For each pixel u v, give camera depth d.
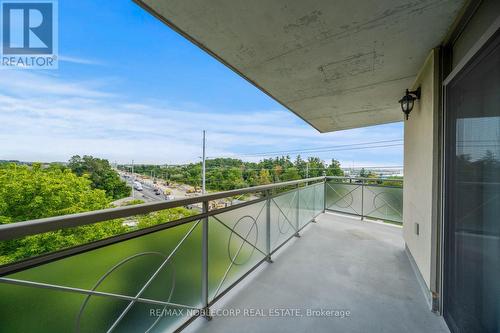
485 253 1.05
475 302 1.14
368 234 3.30
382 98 2.66
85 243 0.91
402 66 1.88
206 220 1.54
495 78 0.93
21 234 0.67
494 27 0.86
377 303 1.68
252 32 1.46
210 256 1.61
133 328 1.13
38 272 0.79
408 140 2.48
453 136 1.39
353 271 2.18
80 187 8.36
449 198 1.45
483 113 1.05
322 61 1.82
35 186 7.04
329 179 4.75
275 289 1.87
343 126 4.18
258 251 2.26
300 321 1.49
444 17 1.26
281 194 2.76
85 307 0.94
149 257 1.18
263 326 1.45
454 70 1.29
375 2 1.16
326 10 1.23
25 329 0.77
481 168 1.08
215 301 1.62
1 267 0.69
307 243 2.94
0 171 7.07
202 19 1.34
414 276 2.08
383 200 3.94
